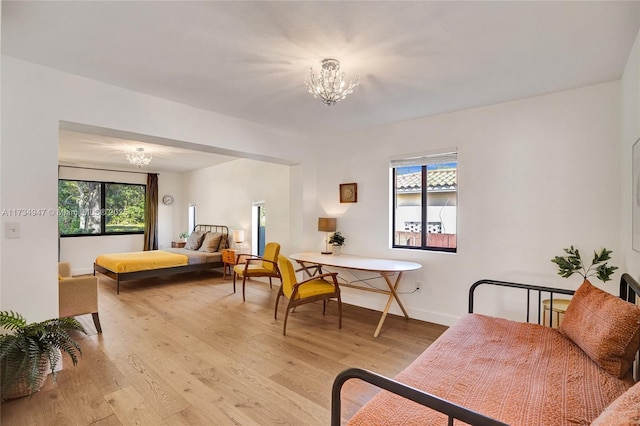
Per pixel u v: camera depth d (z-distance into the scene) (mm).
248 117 3602
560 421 1130
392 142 3908
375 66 2336
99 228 6805
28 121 2285
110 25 1831
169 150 5215
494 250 3193
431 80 2590
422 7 1657
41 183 2340
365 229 4172
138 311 3992
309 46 2057
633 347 1430
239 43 2025
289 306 3232
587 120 2717
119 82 2627
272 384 2299
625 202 2357
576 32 1887
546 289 2225
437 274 3564
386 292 3488
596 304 1704
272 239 5648
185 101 3072
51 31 1895
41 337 2133
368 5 1643
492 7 1655
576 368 1504
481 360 1607
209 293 4902
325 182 4621
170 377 2381
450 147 3447
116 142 4609
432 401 940
